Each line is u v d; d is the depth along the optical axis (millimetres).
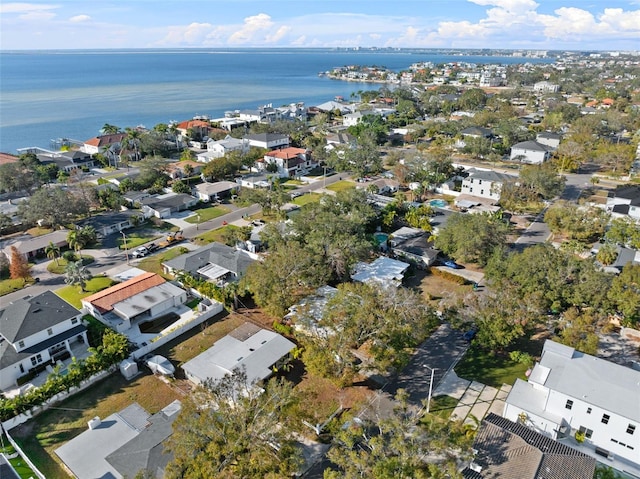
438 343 54188
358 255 66750
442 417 42656
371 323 46625
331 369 45688
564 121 174500
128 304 59188
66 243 78938
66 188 98750
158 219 91750
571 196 102125
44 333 50938
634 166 121875
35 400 43719
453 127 158250
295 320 52531
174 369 50000
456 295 57781
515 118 165625
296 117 196625
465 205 93312
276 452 34094
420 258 72562
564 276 55031
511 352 50844
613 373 41125
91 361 47812
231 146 137625
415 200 100625
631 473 37031
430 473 31297
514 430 36969
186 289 66312
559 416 40375
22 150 139500
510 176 101438
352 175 120000
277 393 37562
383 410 43625
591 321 50219
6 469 38188
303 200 102562
